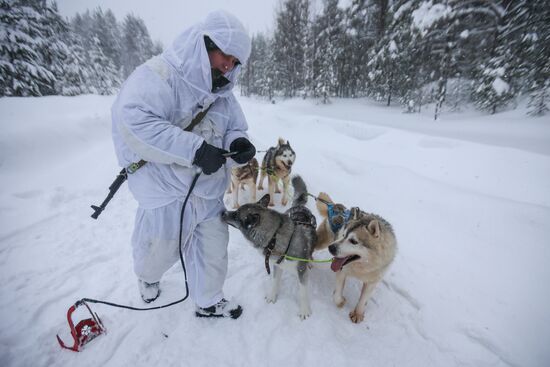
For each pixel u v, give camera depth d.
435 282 2.51
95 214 1.75
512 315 2.16
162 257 1.83
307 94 18.27
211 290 1.91
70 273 2.54
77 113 7.48
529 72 8.27
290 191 4.67
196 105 1.53
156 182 1.58
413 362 1.89
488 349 1.94
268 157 4.32
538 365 1.82
